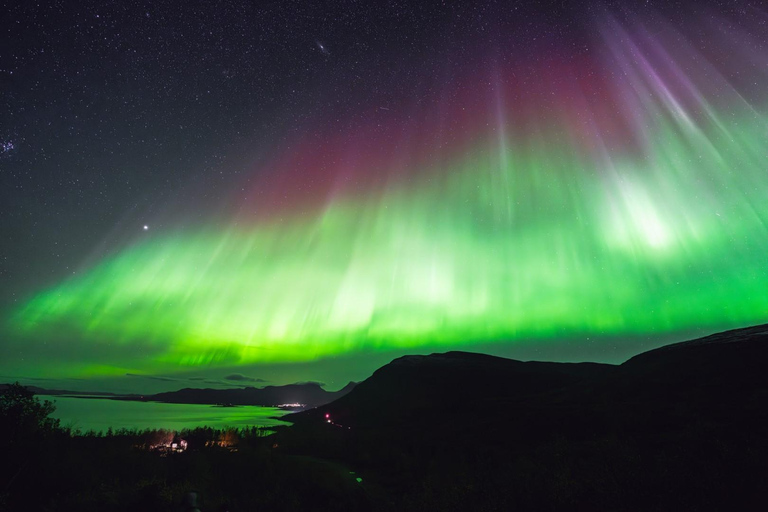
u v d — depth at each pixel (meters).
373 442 32.16
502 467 19.27
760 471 11.54
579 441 24.12
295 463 22.23
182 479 17.53
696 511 10.34
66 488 16.19
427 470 22.06
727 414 23.92
